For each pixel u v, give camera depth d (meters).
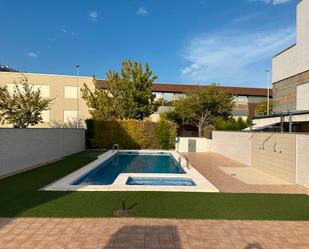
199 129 30.00
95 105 24.80
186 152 21.42
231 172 11.74
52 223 5.12
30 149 12.83
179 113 29.66
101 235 4.59
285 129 16.09
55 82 29.77
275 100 21.11
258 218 5.62
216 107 29.14
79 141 20.77
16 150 11.52
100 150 21.69
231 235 4.72
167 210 6.04
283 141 10.09
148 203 6.57
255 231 4.93
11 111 20.27
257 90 40.12
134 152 20.91
